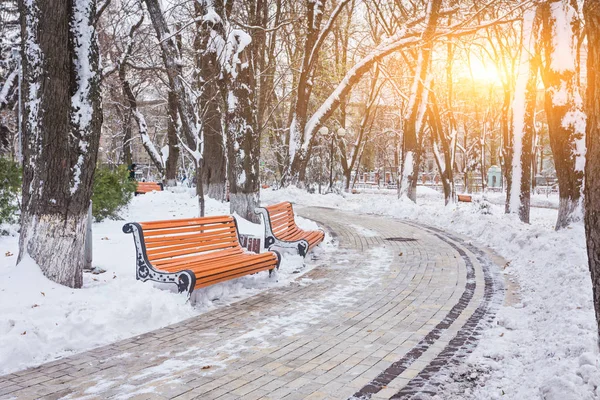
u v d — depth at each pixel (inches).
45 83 241.3
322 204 1011.3
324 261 397.1
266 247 370.6
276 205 403.2
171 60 673.0
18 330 190.1
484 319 240.1
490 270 363.3
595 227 122.3
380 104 1861.5
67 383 167.2
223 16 571.8
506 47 951.6
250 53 574.6
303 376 174.7
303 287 309.0
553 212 1130.7
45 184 243.1
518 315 243.8
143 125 1122.0
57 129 243.9
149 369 180.1
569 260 312.3
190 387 165.2
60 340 196.4
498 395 155.5
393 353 196.4
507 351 193.2
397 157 2201.0
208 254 295.3
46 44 240.4
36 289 226.4
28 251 242.7
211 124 748.0
